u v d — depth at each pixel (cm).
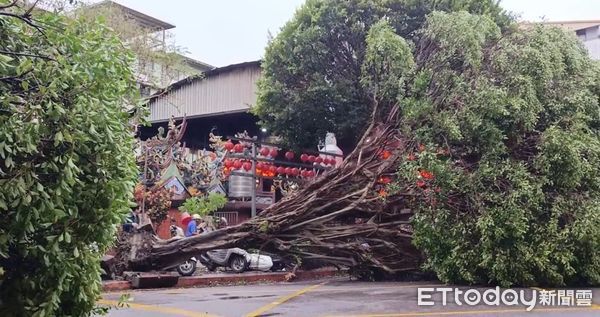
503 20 1547
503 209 1045
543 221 1083
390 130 1275
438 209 1125
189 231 1476
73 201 397
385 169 1218
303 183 1502
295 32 1591
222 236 1251
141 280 1136
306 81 1623
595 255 1075
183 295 1004
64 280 399
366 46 1507
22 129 355
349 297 957
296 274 1429
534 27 1234
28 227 359
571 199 1082
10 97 365
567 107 1141
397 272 1279
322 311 799
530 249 1051
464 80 1159
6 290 396
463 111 1108
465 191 1097
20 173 356
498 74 1149
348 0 1552
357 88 1566
